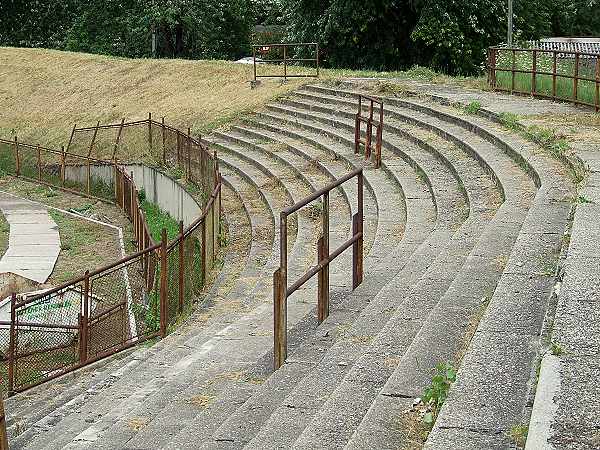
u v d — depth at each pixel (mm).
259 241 16359
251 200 19781
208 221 15070
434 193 14930
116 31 50969
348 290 11352
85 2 51688
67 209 26016
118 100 34938
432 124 20484
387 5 38438
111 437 7723
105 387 10062
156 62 37531
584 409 4953
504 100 22156
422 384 6316
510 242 9961
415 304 8555
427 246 11555
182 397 8359
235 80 33312
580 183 11703
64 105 36125
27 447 8383
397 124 21953
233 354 9758
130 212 23312
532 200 12227
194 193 22047
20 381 12148
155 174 25797
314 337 8883
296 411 6555
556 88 21594
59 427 8773
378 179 17781
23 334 13117
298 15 41312
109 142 30812
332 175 19156
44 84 38500
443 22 37750
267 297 12578
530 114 19125
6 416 10633
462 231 11398
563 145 14805
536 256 8695
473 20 38188
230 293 13438
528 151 15359
